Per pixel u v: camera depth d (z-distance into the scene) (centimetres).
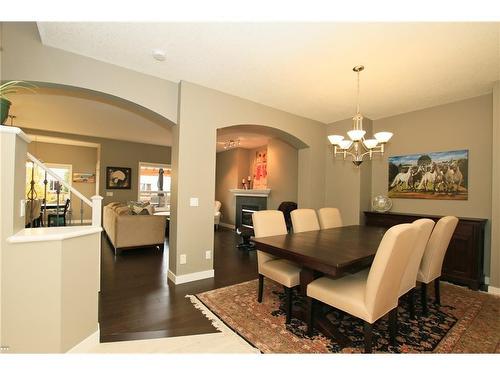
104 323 217
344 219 462
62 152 754
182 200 315
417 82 310
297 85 325
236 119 363
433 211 387
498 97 302
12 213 146
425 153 398
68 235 160
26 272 147
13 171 147
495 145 303
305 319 224
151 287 298
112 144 726
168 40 231
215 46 240
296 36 221
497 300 273
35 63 237
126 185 746
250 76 303
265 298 270
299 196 488
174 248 319
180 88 315
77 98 396
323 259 179
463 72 282
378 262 158
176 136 323
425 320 227
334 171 481
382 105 393
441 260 250
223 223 829
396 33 213
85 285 177
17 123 549
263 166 735
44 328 152
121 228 445
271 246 222
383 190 452
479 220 313
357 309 166
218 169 870
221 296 274
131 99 288
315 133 477
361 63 266
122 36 226
